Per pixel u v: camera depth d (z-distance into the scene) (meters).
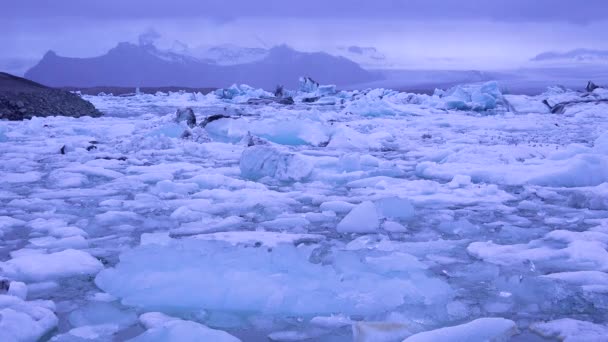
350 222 4.41
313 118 14.00
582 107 20.34
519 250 3.82
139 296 2.93
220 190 5.87
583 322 2.59
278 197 5.64
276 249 3.69
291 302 2.84
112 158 8.79
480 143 10.85
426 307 2.83
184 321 2.53
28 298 2.98
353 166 7.41
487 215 4.98
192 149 9.54
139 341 2.40
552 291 3.04
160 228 4.49
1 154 9.09
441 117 19.05
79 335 2.53
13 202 5.38
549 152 8.66
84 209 5.18
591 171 6.44
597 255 3.60
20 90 18.61
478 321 2.50
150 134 11.39
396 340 2.43
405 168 7.95
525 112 22.47
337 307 2.81
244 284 3.02
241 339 2.52
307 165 6.92
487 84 24.44
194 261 3.43
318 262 3.58
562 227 4.55
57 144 10.09
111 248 3.91
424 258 3.68
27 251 3.77
